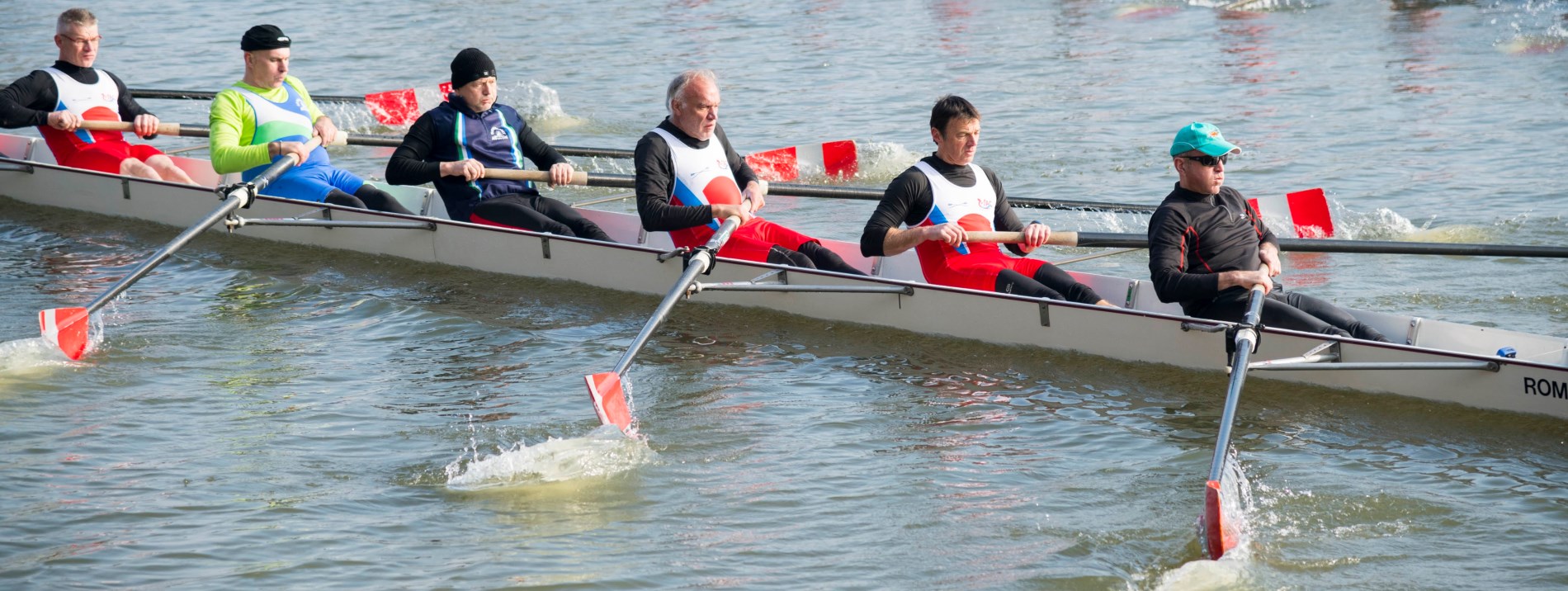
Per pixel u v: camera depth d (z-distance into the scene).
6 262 38.78
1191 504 22.02
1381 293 34.16
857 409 26.95
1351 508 21.86
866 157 52.50
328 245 39.69
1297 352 26.70
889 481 23.14
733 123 61.28
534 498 22.52
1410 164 48.69
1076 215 44.50
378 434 25.50
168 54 82.62
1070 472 23.50
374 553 20.41
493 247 36.94
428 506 22.19
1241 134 55.34
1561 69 65.12
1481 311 32.38
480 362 30.14
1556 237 38.88
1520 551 20.08
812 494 22.67
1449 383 25.62
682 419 26.44
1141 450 24.47
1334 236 40.28
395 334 32.19
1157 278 26.97
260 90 38.75
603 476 23.41
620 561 20.17
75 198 44.25
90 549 20.42
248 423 26.06
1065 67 72.69
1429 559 19.98
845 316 32.53
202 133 43.75
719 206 31.88
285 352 30.77
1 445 24.73
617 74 74.00
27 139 48.34
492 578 19.59
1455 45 73.88
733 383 28.69
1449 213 42.00
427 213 41.22
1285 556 20.27
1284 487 22.75
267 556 20.23
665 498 22.53
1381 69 68.31
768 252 33.12
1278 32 81.56
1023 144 54.66
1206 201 27.27
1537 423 24.78
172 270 37.94
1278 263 28.00
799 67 75.00
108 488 22.78
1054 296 30.05
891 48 80.50
